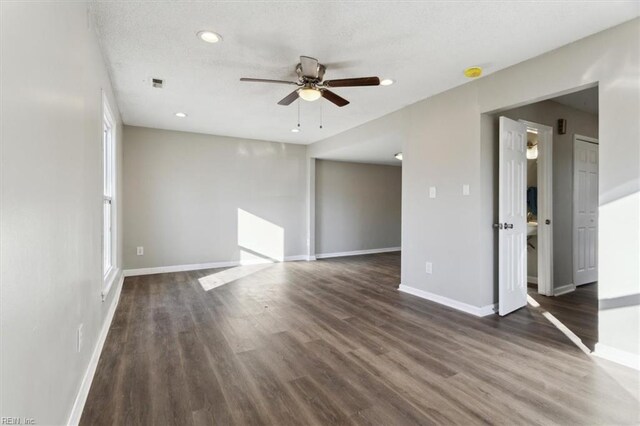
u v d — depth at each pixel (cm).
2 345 94
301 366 235
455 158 363
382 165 805
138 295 416
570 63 267
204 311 355
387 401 194
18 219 105
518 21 235
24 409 109
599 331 251
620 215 238
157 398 196
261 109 441
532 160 520
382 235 809
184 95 387
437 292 389
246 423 174
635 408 186
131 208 531
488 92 329
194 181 579
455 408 187
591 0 212
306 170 694
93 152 238
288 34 254
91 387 206
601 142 248
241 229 625
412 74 327
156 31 250
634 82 232
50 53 138
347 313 349
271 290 444
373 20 235
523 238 367
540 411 183
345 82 280
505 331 300
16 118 104
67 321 162
